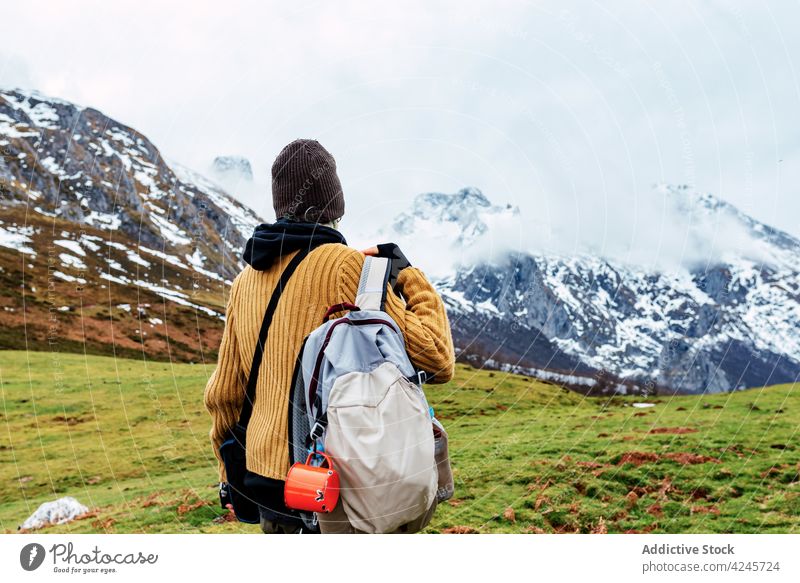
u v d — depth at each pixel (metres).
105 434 12.36
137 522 6.82
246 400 2.42
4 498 8.87
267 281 2.32
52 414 13.85
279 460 2.19
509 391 16.09
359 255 2.27
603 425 11.39
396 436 2.00
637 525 5.79
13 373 16.89
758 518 5.87
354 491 1.99
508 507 6.33
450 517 6.08
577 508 6.27
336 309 2.16
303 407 2.19
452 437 11.01
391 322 2.14
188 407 14.40
